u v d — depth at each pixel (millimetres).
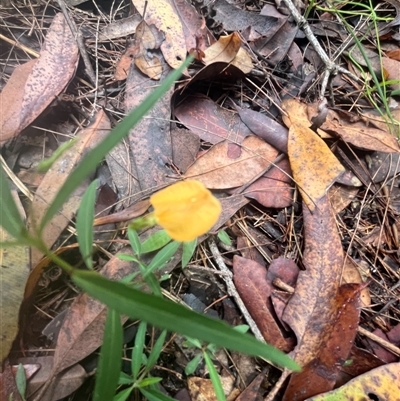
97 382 115
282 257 206
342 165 228
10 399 159
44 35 262
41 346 181
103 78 250
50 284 192
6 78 242
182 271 203
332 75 274
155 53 236
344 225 230
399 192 245
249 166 225
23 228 99
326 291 193
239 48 241
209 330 97
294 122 227
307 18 296
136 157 215
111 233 204
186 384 182
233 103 250
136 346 158
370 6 291
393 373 177
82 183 206
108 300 101
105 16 277
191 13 253
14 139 220
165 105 226
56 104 231
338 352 182
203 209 110
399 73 281
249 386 180
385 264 226
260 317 193
